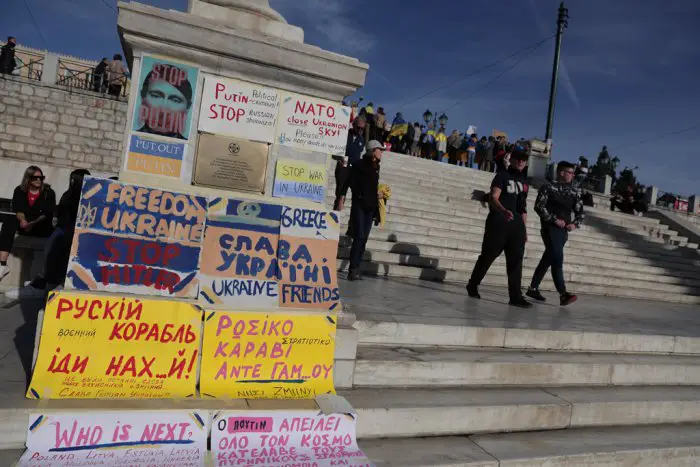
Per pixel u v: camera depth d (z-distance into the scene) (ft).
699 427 12.09
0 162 44.29
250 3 10.32
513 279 18.11
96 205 8.95
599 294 29.09
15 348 10.33
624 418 11.53
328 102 10.59
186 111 9.67
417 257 26.53
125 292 8.89
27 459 7.02
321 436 8.55
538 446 9.70
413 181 39.99
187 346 8.86
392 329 12.11
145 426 7.70
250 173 10.07
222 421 8.04
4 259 16.66
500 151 48.21
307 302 10.10
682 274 35.06
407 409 9.39
